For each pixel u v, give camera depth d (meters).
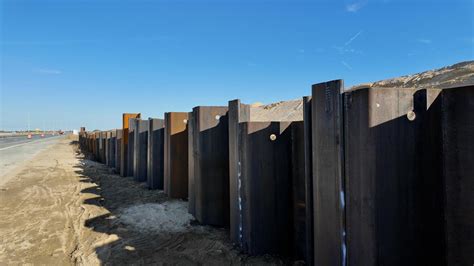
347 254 3.04
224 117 6.00
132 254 4.77
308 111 3.69
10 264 4.60
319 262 3.42
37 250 5.09
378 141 2.81
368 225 2.84
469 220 2.71
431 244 2.95
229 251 4.69
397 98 2.87
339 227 3.09
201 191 5.95
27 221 6.67
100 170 14.83
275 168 4.55
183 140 8.09
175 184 8.09
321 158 3.32
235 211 4.92
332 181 3.17
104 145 18.31
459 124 2.77
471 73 14.88
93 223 6.41
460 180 2.78
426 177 2.93
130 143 12.39
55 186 10.67
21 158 21.59
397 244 2.86
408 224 2.89
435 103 2.94
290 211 4.60
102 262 4.53
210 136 5.93
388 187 2.83
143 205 7.56
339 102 3.06
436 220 2.96
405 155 2.87
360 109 2.88
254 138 4.48
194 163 6.27
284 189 4.58
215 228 5.80
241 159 4.64
